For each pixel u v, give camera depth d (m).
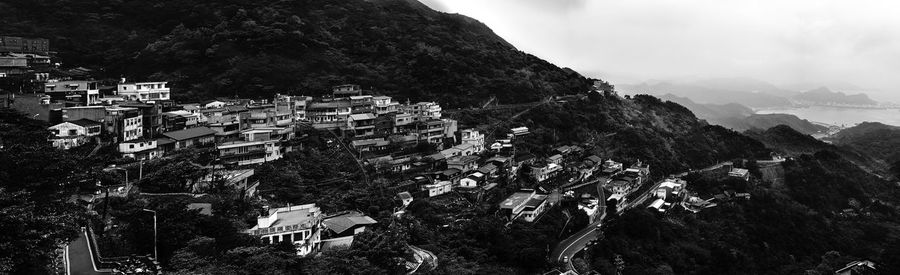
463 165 126.94
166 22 193.25
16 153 67.88
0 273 43.03
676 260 113.38
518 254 93.25
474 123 168.50
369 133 134.25
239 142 108.19
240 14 198.62
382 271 70.69
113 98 122.94
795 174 187.12
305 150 118.19
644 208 130.62
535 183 138.50
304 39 190.75
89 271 54.19
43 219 50.38
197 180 89.75
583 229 120.94
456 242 93.94
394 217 94.19
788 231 146.00
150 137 104.62
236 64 170.00
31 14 181.00
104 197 77.56
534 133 170.00
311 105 137.00
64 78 138.00
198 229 67.00
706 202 151.88
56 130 92.88
